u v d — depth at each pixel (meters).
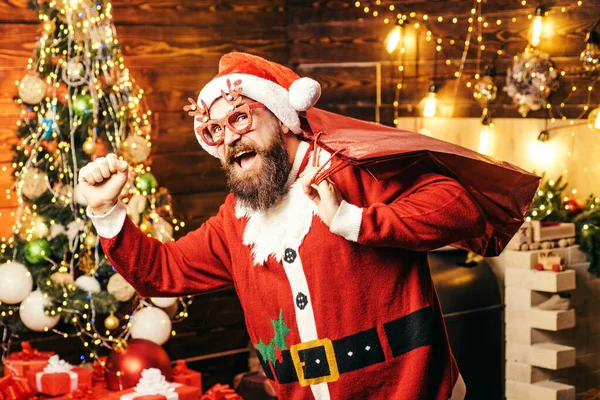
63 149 3.57
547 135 3.82
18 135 3.62
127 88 3.68
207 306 4.50
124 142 3.61
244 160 1.99
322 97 4.70
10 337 3.90
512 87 3.81
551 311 3.66
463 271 3.79
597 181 3.75
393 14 4.36
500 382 3.86
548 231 3.76
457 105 4.12
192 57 4.46
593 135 3.71
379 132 2.04
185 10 4.43
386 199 1.96
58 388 3.40
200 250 2.19
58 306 3.48
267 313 2.07
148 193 3.78
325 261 1.98
